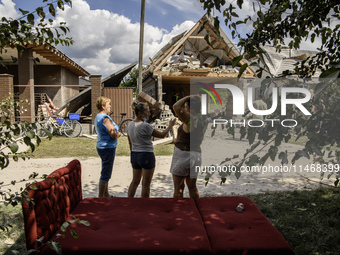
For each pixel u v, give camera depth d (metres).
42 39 2.03
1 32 1.82
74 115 12.57
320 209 4.40
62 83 18.42
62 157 8.32
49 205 2.52
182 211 3.05
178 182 3.73
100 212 3.03
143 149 4.00
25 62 12.78
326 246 3.43
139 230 2.60
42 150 9.26
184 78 19.48
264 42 2.77
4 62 1.98
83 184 5.77
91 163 7.63
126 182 5.94
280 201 4.75
